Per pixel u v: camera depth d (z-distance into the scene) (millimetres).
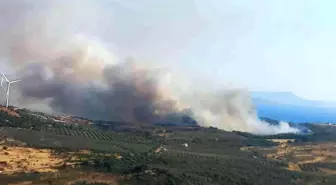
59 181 79625
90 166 91625
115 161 97688
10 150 108188
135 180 80875
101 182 79438
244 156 145375
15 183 77812
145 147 139500
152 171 87312
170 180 82500
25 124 149125
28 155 103812
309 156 160375
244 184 98812
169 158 112312
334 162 150250
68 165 92312
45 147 116062
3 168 88188
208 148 160750
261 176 112250
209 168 107375
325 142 197750
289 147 181875
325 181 119500
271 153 163875
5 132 129375
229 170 110000
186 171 96375
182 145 162250
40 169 88875
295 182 114500
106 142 140250
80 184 77875
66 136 140125
